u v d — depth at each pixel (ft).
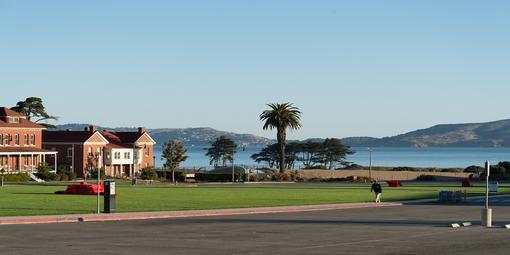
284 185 313.73
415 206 159.43
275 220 116.37
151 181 362.53
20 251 73.36
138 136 467.11
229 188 267.39
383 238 88.53
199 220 115.44
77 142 417.08
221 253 72.69
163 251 74.08
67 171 384.06
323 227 103.65
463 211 141.90
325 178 408.05
